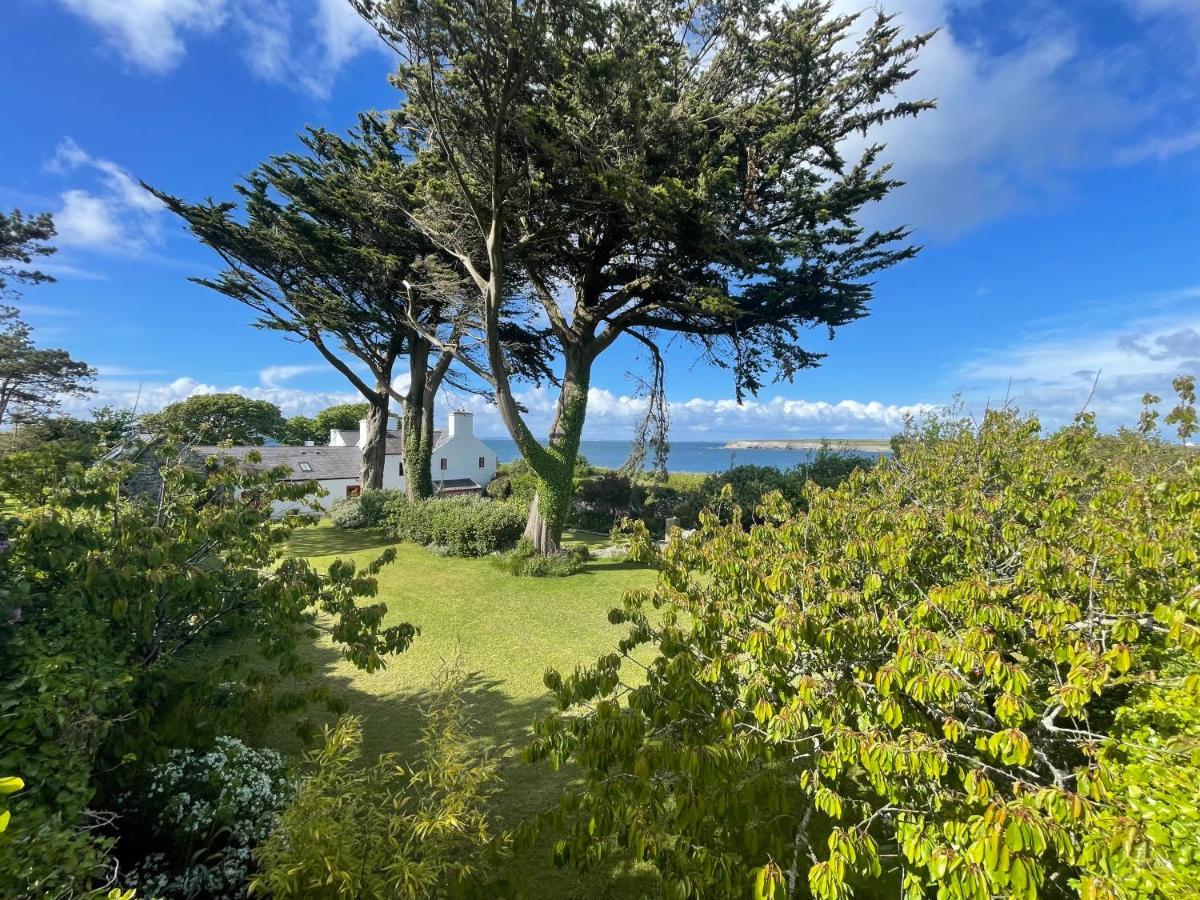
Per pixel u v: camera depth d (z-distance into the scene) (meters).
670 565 3.77
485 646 7.86
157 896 2.70
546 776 4.68
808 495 4.78
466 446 39.53
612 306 13.64
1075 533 3.60
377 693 6.26
